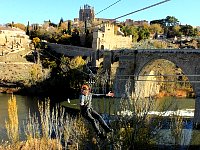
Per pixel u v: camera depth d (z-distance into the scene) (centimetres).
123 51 10894
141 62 10444
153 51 9981
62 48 14862
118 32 16588
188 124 7119
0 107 8856
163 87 11231
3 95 11569
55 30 18550
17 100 10425
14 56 14988
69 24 17562
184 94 11150
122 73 10850
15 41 16875
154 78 11444
